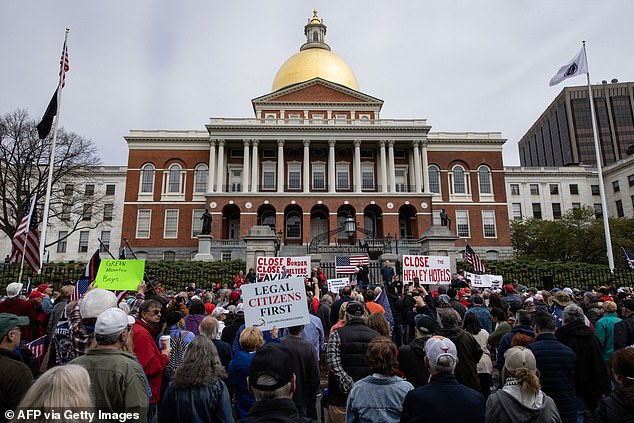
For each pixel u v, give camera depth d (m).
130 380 4.11
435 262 16.28
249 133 53.97
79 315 5.63
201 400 4.48
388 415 4.41
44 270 22.61
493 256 55.38
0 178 39.22
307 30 71.88
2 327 4.77
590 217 58.84
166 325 6.98
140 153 56.38
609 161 110.62
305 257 17.05
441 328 6.49
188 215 54.53
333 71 64.44
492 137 58.50
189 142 56.84
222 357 6.81
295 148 57.06
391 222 51.44
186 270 26.62
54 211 46.53
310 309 11.72
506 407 4.37
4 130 38.59
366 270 20.41
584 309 10.82
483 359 7.99
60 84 24.11
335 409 5.91
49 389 2.81
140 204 54.78
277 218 51.09
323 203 51.97
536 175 73.25
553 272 25.50
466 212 56.59
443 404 4.03
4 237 61.12
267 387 3.57
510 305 9.63
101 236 63.88
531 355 4.65
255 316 6.76
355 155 54.28
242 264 27.92
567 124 115.69
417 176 53.75
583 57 29.91
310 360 6.13
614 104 114.38
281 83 65.06
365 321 6.84
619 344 7.41
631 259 23.97
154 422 6.75
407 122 55.00
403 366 6.09
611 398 4.07
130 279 9.23
